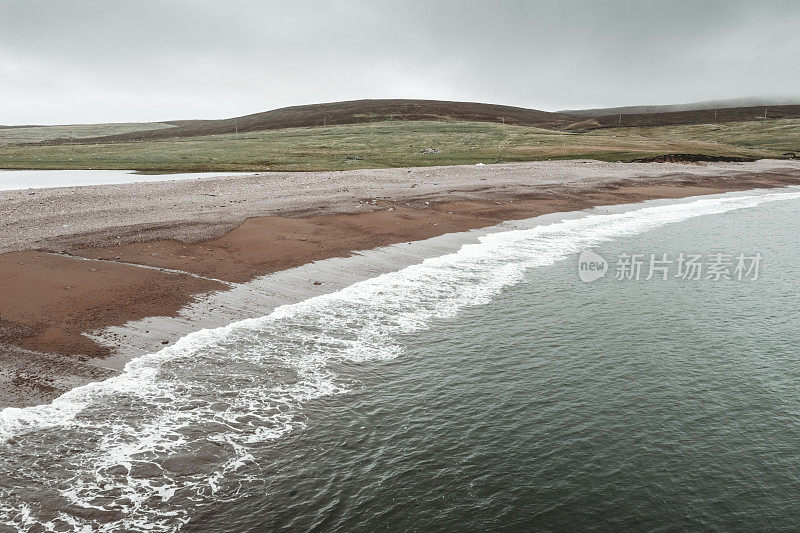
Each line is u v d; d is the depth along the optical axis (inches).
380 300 829.8
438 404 554.9
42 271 821.2
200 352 626.8
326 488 426.0
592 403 561.9
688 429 516.1
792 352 685.9
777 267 1075.9
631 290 924.0
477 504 413.1
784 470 456.8
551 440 496.4
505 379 610.5
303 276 909.2
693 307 848.3
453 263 1046.4
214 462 447.2
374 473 445.7
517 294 888.9
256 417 513.0
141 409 509.7
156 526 379.6
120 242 1018.1
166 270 880.3
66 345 607.5
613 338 726.5
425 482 436.5
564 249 1190.3
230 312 743.7
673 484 438.3
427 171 2336.4
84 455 442.6
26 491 400.5
